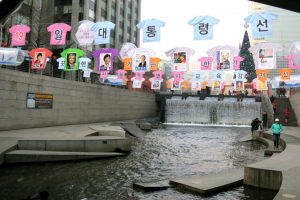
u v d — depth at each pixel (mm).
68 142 13883
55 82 24484
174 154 16156
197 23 14438
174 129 33875
